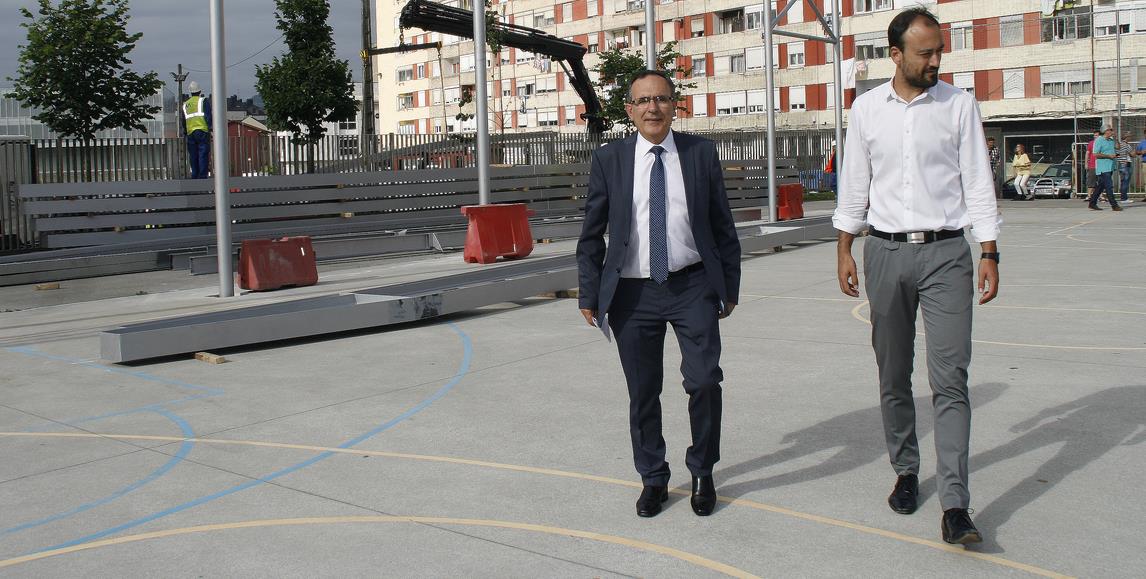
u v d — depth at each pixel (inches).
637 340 175.9
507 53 2775.6
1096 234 726.5
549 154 1045.8
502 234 627.2
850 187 174.4
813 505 177.9
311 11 1257.4
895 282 167.2
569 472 201.6
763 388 271.0
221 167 497.0
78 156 756.6
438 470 205.5
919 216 164.1
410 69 3206.2
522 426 239.0
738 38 2298.2
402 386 287.7
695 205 171.2
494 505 182.5
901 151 165.0
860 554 154.9
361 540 166.6
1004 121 1850.4
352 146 879.7
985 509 173.9
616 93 1566.2
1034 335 334.6
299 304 387.5
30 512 185.9
